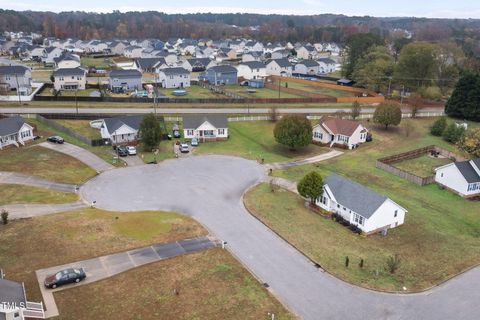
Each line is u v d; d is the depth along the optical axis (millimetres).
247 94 118562
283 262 38375
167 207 49312
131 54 189250
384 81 118250
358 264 38500
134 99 97438
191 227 44375
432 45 117938
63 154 65062
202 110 92750
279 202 51594
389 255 40438
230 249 40281
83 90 113562
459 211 51969
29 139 69812
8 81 107062
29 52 178250
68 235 41594
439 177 59625
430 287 35625
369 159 69312
